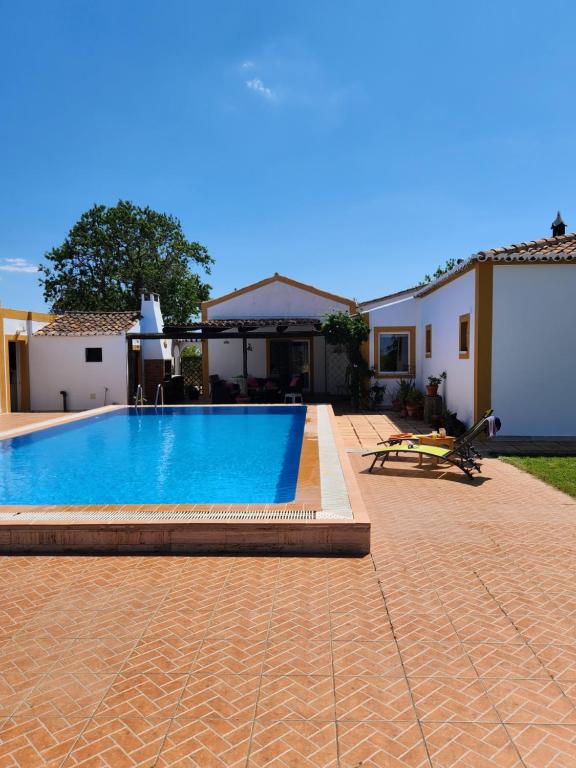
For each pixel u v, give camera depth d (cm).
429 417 1425
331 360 2267
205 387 2216
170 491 825
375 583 459
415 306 1778
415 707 299
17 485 871
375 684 320
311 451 931
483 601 423
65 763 263
